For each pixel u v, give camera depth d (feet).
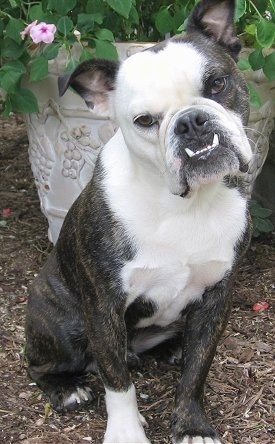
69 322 5.50
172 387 5.66
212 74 4.76
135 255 5.00
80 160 6.60
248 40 6.45
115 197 4.99
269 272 6.96
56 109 6.52
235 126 4.71
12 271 7.02
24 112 6.48
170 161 4.62
